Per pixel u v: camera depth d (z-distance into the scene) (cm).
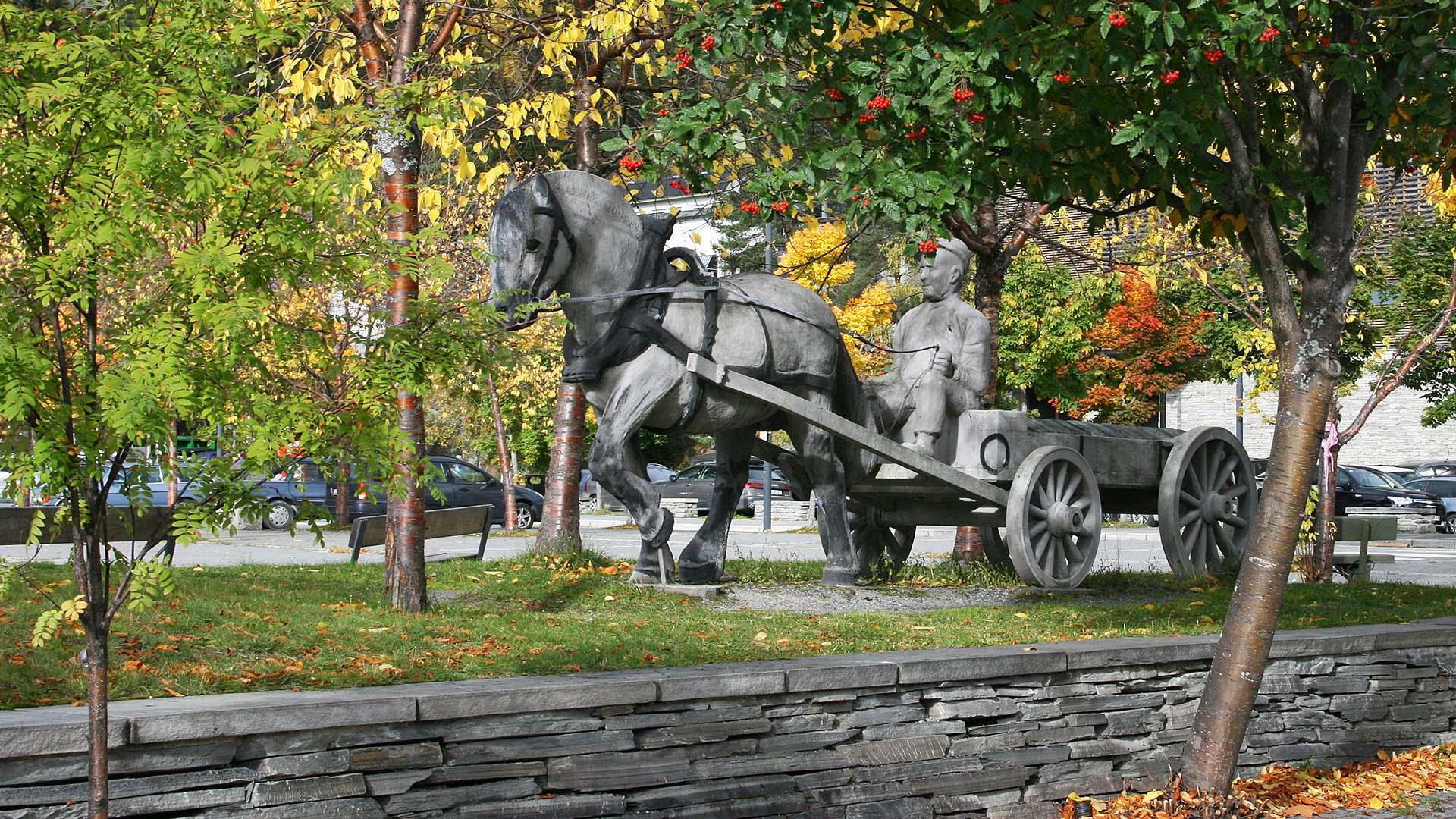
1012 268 3659
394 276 525
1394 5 759
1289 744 862
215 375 462
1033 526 1219
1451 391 3728
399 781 557
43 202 451
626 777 614
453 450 4841
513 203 978
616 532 2970
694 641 853
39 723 488
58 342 454
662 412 1052
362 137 750
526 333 2970
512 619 933
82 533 467
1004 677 737
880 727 695
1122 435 1377
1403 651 920
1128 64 739
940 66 780
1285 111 883
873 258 3712
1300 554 1559
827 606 1073
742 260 2755
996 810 727
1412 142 905
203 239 461
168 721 507
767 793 654
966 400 1238
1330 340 729
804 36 837
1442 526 3459
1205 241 845
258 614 894
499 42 1427
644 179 907
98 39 454
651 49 1326
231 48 489
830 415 1074
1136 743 788
